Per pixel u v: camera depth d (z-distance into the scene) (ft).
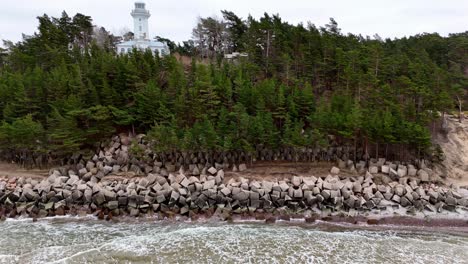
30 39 217.56
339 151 143.84
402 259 75.72
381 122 134.21
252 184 116.88
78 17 248.11
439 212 113.70
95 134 141.69
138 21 280.72
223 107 142.10
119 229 96.43
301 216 109.70
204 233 91.09
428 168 138.51
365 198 116.06
